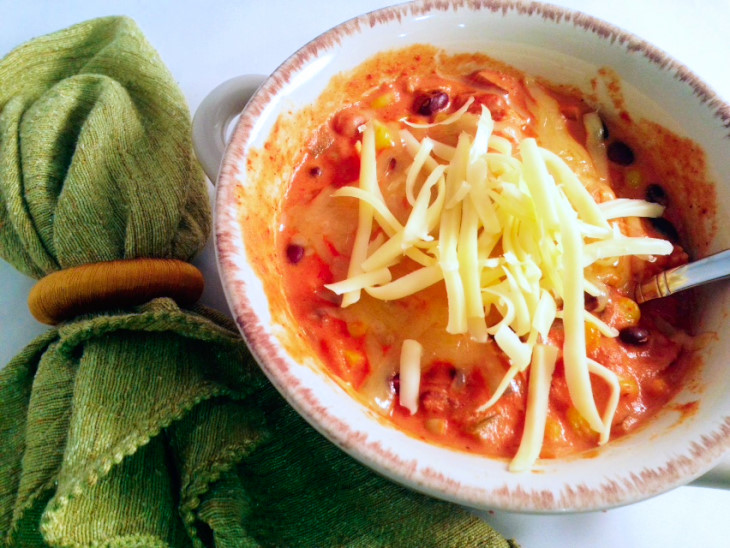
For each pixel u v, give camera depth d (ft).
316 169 0.58
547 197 0.49
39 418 0.52
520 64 0.62
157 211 0.58
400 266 0.53
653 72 0.56
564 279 0.48
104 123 0.60
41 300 0.55
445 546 0.50
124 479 0.50
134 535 0.48
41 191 0.59
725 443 0.41
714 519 0.55
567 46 0.59
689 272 0.51
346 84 0.59
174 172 0.61
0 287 0.62
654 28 0.79
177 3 0.78
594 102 0.61
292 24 0.77
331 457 0.53
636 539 0.54
